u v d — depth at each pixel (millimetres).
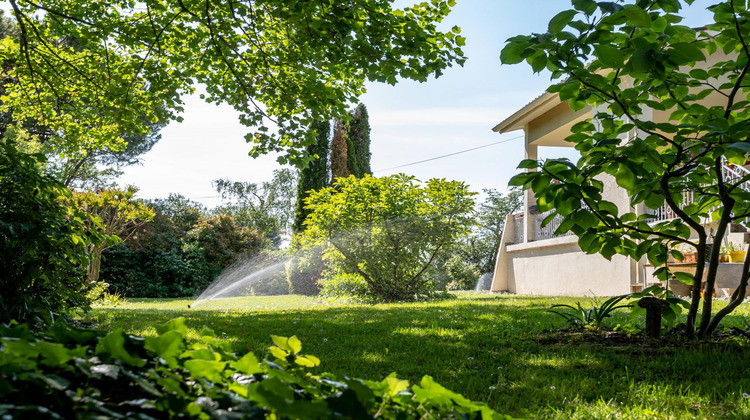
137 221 22188
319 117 7195
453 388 3244
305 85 7277
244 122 7359
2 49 8680
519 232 16562
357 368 3844
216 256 25219
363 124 25750
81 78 8852
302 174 24016
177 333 1145
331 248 13875
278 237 34938
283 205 37531
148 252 23578
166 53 8266
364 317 7484
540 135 14359
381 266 13359
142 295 22625
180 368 1208
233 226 26641
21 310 4086
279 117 7398
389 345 4832
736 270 8836
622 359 3854
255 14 6832
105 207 15594
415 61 6234
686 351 3945
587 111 12023
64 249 4480
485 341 4875
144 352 1297
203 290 24062
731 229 9633
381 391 1250
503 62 3420
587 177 3814
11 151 4211
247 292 24453
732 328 4672
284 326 6473
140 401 1006
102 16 7633
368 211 13539
